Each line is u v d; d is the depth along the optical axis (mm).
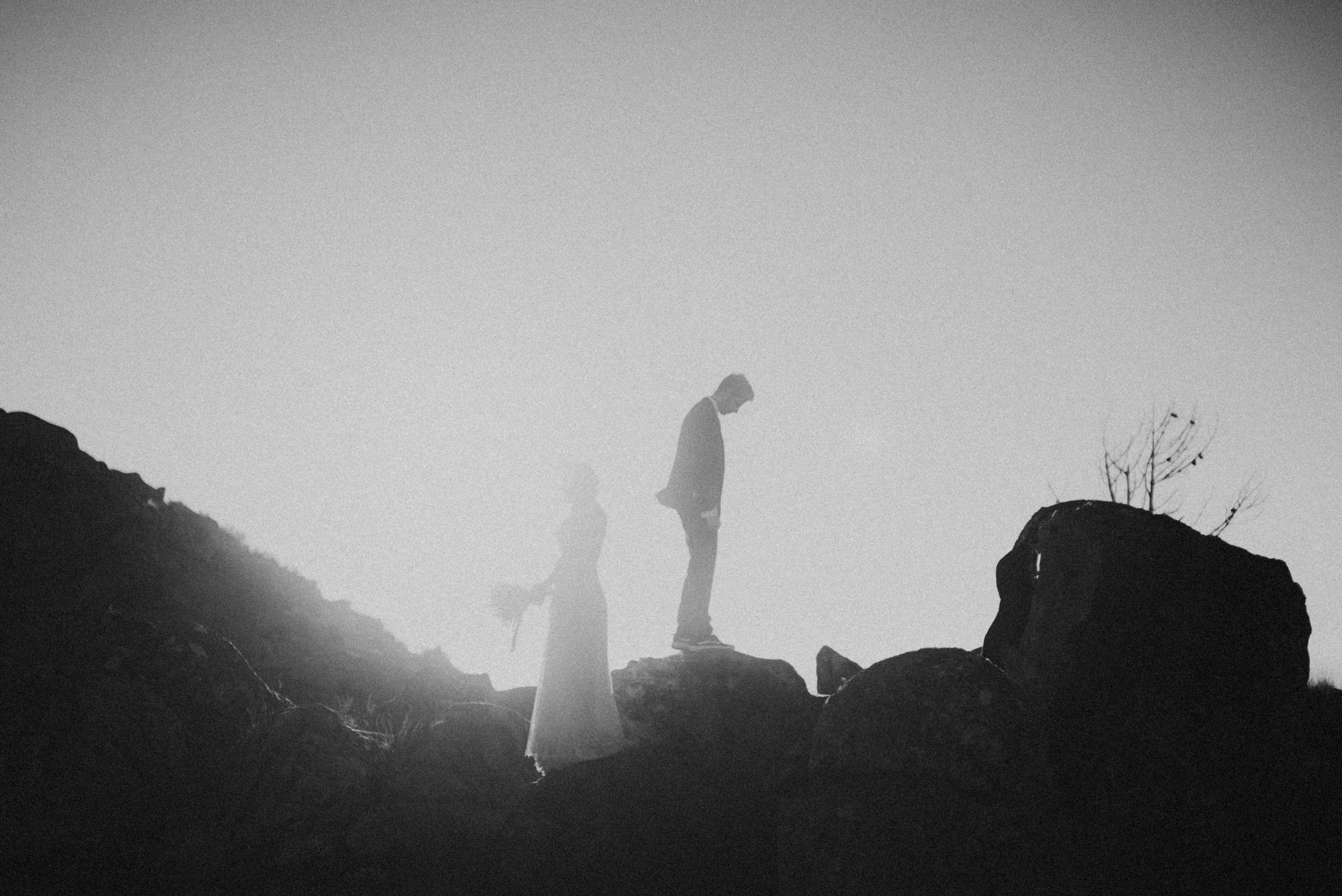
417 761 9930
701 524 11344
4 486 11734
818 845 9023
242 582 13758
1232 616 10062
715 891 9461
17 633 10109
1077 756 9508
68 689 9406
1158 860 8836
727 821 10047
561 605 9883
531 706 12195
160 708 9508
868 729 9570
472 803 9586
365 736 10070
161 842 8758
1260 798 9211
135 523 12836
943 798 9039
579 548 10078
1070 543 10289
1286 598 10461
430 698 12094
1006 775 9078
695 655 11062
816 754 9789
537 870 9148
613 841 9641
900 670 9852
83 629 10281
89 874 8367
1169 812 9109
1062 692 9742
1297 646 10266
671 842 9789
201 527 14539
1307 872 8805
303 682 11820
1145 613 9883
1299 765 9461
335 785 9086
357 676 12352
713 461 11320
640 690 10680
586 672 9734
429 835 9102
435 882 8789
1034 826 8891
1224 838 8953
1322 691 11461
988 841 8758
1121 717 9586
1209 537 10625
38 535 11508
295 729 9578
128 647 9938
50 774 8773
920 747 9312
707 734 10562
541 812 9797
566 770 10102
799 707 11031
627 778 10133
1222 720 9594
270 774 9180
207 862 8547
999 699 9500
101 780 8914
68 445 12945
